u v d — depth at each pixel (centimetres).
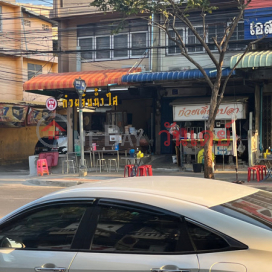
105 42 1869
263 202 286
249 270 220
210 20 1653
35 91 1853
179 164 1664
